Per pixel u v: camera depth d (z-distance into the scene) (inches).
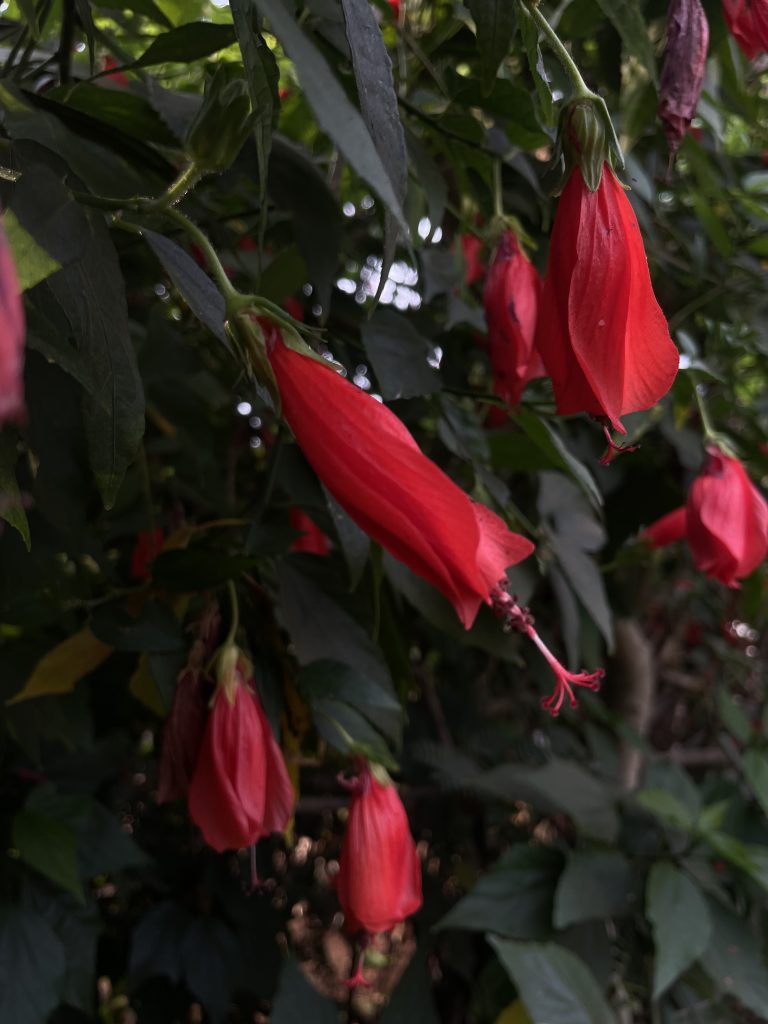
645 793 20.0
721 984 19.2
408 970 21.7
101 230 11.8
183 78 19.4
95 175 13.9
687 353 17.2
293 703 15.7
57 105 13.7
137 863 18.9
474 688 25.4
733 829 22.0
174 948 21.7
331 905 27.5
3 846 18.8
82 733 17.8
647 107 17.0
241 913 22.5
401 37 16.1
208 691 14.8
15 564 16.4
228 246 16.9
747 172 21.8
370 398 11.9
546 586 22.6
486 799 23.5
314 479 16.3
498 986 20.4
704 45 13.2
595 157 12.0
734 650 31.0
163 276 20.3
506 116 15.5
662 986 18.0
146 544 17.9
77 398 14.4
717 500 16.7
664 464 21.9
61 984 17.9
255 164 15.3
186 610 15.7
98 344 11.7
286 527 15.5
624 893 19.6
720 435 17.0
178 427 19.2
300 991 19.3
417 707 25.0
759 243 20.1
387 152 10.9
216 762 14.2
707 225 18.6
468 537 11.7
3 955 17.5
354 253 21.0
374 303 11.1
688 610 28.8
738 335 20.7
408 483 11.7
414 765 24.6
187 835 23.9
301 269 16.3
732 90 17.0
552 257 12.2
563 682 12.7
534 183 16.2
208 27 13.5
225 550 15.6
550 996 17.7
